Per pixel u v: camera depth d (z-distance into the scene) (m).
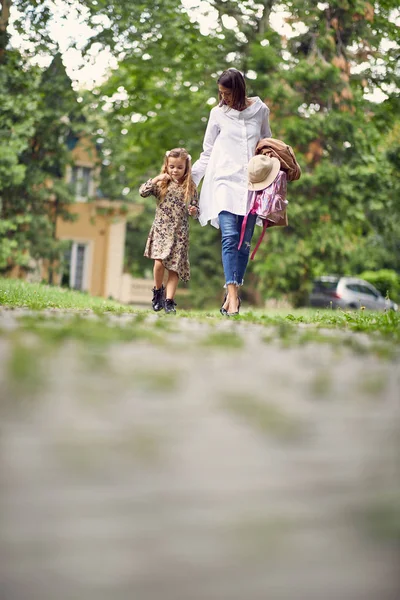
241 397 3.54
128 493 2.06
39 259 34.22
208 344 5.57
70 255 40.34
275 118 28.17
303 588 1.55
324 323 9.54
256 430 2.89
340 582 1.58
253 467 2.38
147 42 27.70
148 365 4.44
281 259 29.48
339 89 27.61
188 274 10.31
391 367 4.89
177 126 31.03
